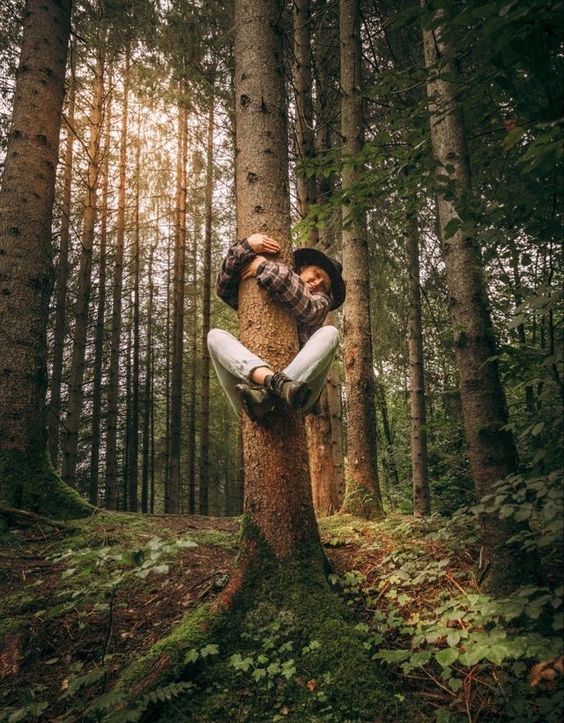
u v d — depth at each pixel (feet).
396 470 39.19
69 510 15.28
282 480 9.43
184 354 64.34
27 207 17.01
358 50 18.39
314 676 7.84
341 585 10.61
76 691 8.14
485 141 11.07
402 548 12.37
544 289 7.03
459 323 10.39
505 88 6.34
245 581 9.12
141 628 9.76
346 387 18.13
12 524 13.96
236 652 8.37
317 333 9.36
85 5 24.71
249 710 7.50
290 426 9.61
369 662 8.03
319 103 24.71
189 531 14.30
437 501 22.90
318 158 11.74
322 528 15.79
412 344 25.76
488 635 7.70
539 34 5.32
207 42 23.52
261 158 10.27
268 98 10.51
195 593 10.78
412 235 23.22
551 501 6.53
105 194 43.52
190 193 45.01
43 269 17.11
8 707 8.03
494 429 9.68
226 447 71.36
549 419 7.95
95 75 34.12
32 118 17.54
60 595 10.36
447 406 23.91
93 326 50.57
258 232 10.02
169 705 7.63
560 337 7.50
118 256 39.78
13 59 24.45
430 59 11.48
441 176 7.98
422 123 9.71
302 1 22.03
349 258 18.52
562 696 6.36
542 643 6.44
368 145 10.62
